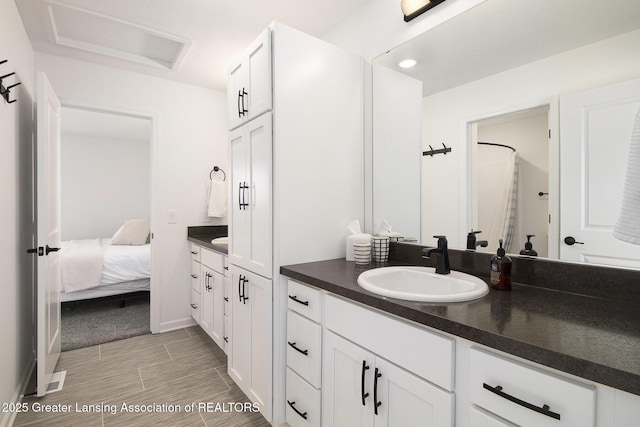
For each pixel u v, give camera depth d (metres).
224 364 2.30
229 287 1.99
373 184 1.90
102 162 5.41
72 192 5.18
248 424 1.66
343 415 1.20
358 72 1.86
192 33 2.17
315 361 1.33
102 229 5.41
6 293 1.59
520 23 1.27
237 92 1.85
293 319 1.47
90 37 2.27
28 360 2.11
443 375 0.86
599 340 0.71
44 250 1.81
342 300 1.21
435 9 1.55
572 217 1.13
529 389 0.70
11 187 1.68
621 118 1.02
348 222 1.81
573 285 1.10
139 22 2.04
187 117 3.03
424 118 1.62
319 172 1.68
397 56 1.74
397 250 1.73
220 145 3.22
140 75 2.79
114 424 1.64
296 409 1.45
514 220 1.28
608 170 1.05
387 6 1.78
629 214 0.66
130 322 3.11
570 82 1.14
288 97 1.55
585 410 0.63
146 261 3.53
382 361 1.04
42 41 2.21
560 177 1.16
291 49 1.57
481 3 1.38
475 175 1.42
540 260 1.18
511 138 1.30
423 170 1.63
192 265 3.02
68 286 3.14
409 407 0.95
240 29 2.13
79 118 4.18
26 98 2.03
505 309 0.93
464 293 1.02
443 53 1.53
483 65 1.39
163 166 2.92
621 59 1.03
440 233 1.56
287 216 1.56
